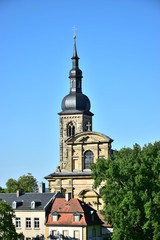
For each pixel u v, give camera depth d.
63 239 148.25
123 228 123.25
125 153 146.12
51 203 156.38
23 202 158.50
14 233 134.62
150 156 136.88
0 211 133.62
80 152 177.62
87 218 148.00
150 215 121.75
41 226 152.62
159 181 126.88
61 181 177.75
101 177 136.50
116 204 126.69
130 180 128.62
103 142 175.75
